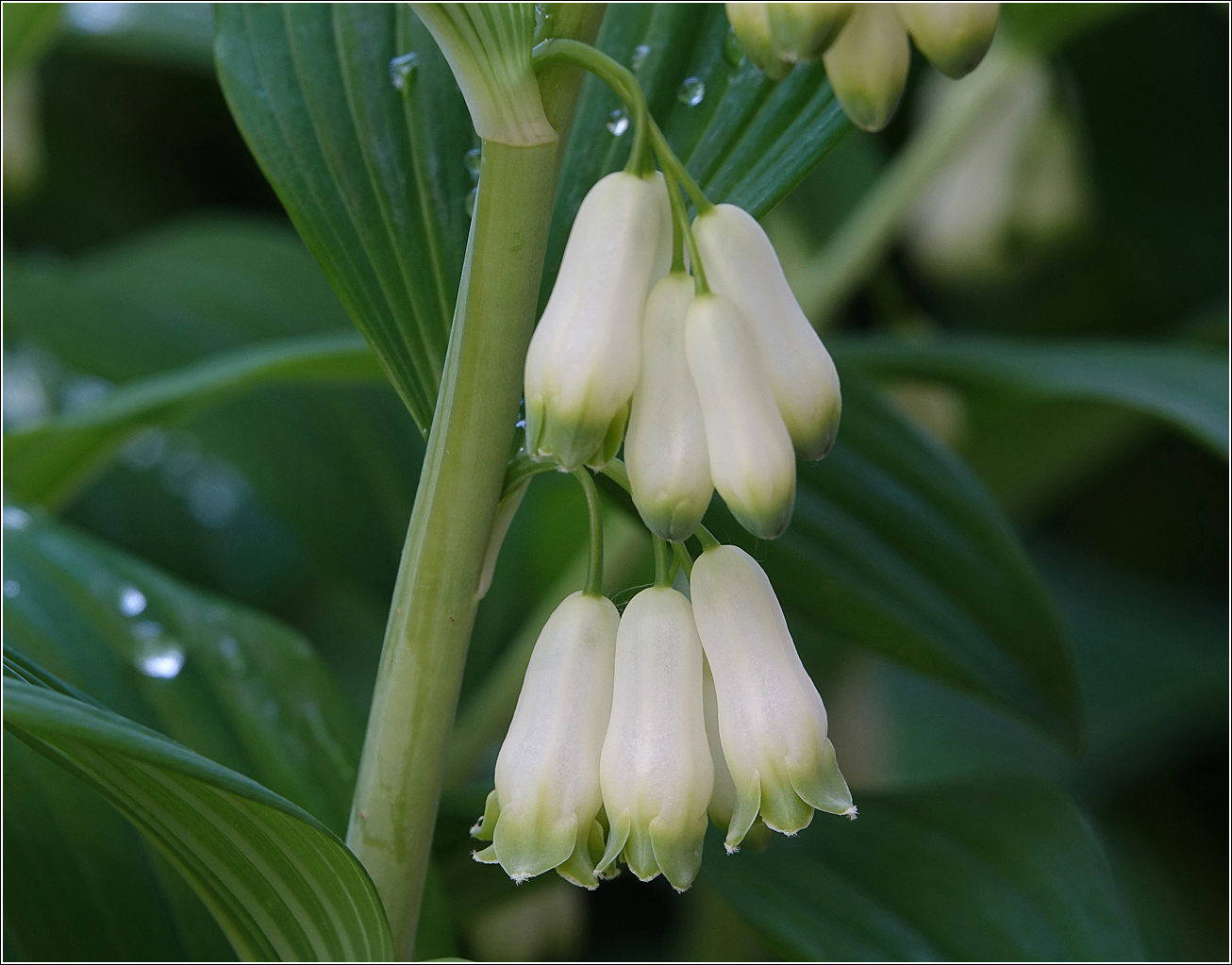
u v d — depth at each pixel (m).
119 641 0.46
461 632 0.41
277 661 0.46
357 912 0.41
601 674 0.40
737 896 0.46
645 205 0.39
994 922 0.46
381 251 0.42
